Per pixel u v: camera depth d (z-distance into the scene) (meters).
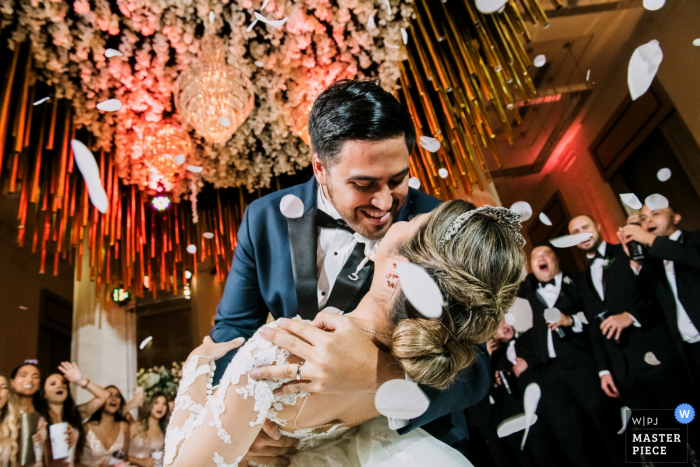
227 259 5.86
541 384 3.16
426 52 4.32
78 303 5.64
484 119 3.75
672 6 3.83
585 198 5.06
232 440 0.90
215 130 4.02
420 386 1.04
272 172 5.72
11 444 3.37
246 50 4.41
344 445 1.15
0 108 3.78
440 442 1.16
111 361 5.60
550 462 3.08
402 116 1.14
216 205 6.03
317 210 1.47
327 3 3.96
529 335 3.28
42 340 6.20
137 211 5.82
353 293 1.36
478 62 3.80
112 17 3.86
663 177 2.53
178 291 6.25
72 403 3.87
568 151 5.27
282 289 1.44
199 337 6.05
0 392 3.43
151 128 4.81
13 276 5.84
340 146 1.12
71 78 4.52
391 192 1.18
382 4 3.94
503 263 0.96
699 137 3.79
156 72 4.35
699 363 2.60
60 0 3.63
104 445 3.96
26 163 4.49
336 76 4.46
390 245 1.06
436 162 4.19
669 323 2.72
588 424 3.00
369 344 0.95
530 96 4.82
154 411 4.41
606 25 4.32
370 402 1.04
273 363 0.93
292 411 0.96
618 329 2.85
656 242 2.75
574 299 3.18
